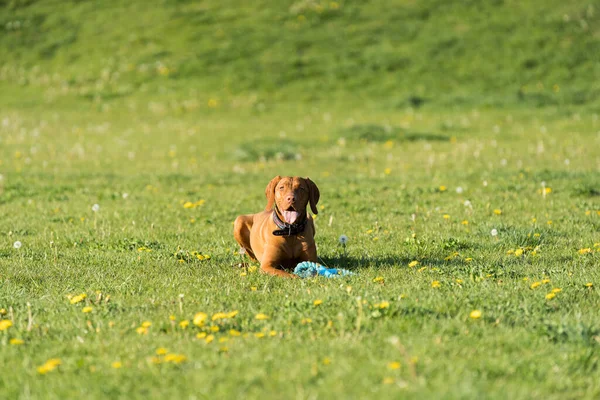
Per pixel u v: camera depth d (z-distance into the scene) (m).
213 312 7.11
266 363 5.44
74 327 6.66
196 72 39.38
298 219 9.19
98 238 11.67
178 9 47.69
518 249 10.19
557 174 17.86
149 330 6.44
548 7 45.72
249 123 31.56
